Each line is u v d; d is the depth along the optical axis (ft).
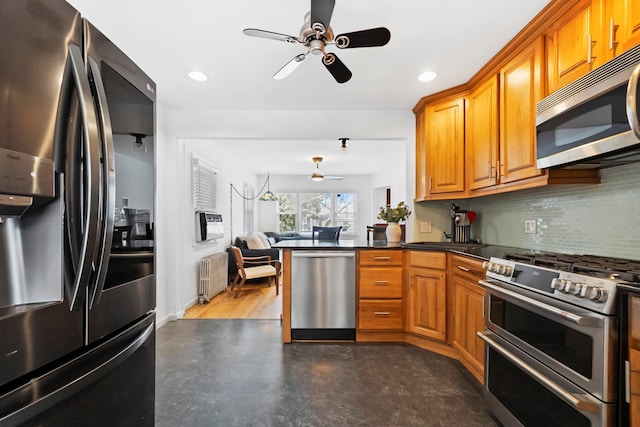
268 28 6.58
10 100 2.58
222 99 10.60
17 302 3.00
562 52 5.72
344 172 28.22
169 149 11.71
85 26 3.36
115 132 3.88
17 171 2.62
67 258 3.09
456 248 8.86
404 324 9.82
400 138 11.82
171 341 9.86
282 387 7.15
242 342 9.80
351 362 8.45
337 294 9.87
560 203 7.17
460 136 9.39
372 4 5.83
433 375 7.73
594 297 3.81
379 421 5.97
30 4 2.76
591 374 3.87
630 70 4.04
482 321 7.07
